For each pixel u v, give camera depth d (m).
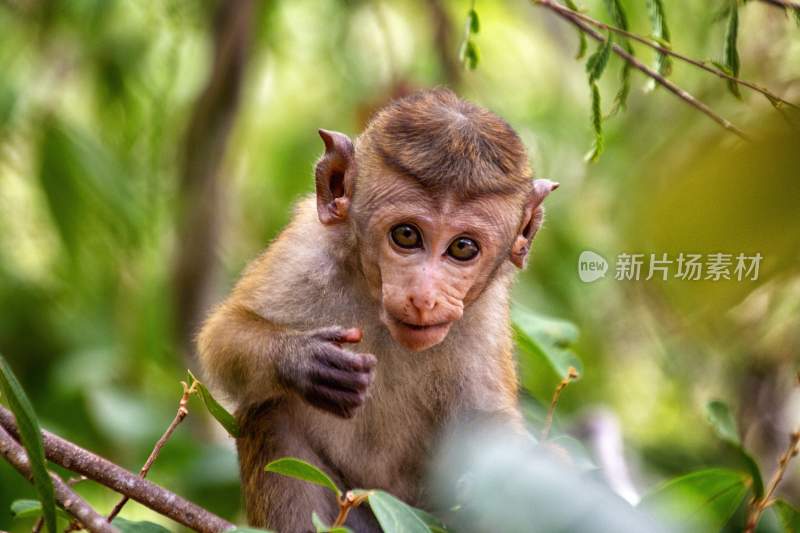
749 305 9.80
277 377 9.14
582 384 16.84
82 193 17.28
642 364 17.36
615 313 16.81
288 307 9.86
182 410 8.14
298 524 9.74
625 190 6.11
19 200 18.78
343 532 6.71
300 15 19.53
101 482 7.90
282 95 20.09
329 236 9.71
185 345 17.55
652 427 17.38
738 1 8.99
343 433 10.23
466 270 8.51
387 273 8.48
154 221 17.94
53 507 6.77
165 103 17.64
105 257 17.81
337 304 9.83
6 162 17.91
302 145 19.88
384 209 8.48
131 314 17.94
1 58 18.11
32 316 18.23
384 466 10.42
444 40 17.81
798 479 14.23
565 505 7.63
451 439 10.45
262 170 20.12
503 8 19.56
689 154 5.35
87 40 18.03
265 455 9.77
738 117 8.30
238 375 9.52
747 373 14.38
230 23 17.14
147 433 15.30
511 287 11.13
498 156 8.58
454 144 8.48
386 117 8.90
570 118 19.08
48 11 17.98
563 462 8.52
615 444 13.39
